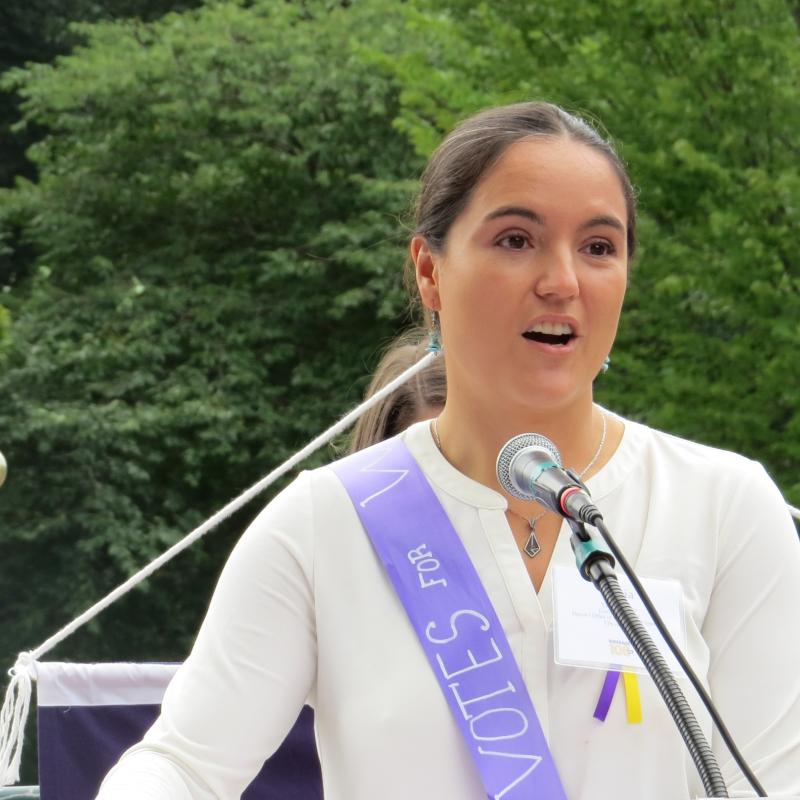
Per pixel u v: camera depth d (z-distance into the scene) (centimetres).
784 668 681
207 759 679
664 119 2723
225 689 691
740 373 2834
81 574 4491
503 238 689
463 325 698
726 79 2756
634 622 589
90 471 4522
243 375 4528
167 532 4491
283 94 4819
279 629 701
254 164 4775
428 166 747
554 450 654
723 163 2734
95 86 4997
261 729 693
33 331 4734
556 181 684
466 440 727
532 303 681
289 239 4841
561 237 684
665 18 2767
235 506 1149
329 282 4719
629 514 714
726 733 571
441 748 667
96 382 4612
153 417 4406
